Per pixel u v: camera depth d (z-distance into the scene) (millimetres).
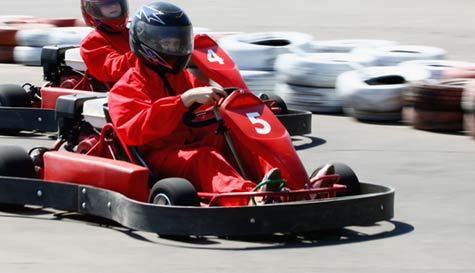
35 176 5930
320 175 5336
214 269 4605
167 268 4613
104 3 7867
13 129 8594
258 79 9773
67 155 5695
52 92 8375
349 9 18672
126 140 5574
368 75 9383
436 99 8609
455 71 9164
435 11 18266
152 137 5504
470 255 4949
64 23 13820
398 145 8078
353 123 9109
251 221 4910
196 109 5852
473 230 5484
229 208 4891
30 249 4945
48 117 8352
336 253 4945
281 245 5086
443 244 5172
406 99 9039
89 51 7926
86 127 6410
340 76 9406
